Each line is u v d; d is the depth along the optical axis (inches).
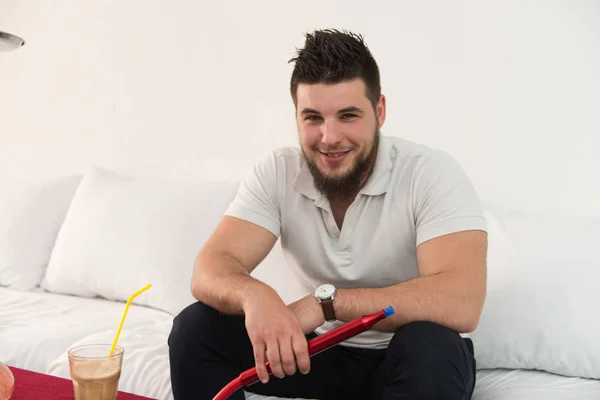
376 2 85.3
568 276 63.4
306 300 50.9
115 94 107.3
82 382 41.3
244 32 95.3
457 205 55.2
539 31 76.3
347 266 59.3
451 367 45.9
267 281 82.6
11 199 101.7
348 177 56.6
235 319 54.7
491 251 68.7
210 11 98.0
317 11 89.6
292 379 57.3
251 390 58.3
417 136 83.7
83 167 111.0
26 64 116.1
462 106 80.7
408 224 57.7
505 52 78.1
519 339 63.2
